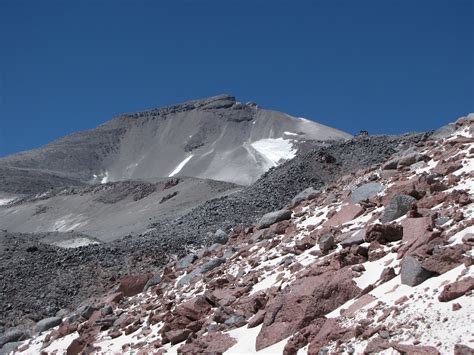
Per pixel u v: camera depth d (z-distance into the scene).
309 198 29.25
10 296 34.09
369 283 15.43
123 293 28.30
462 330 11.26
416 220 16.89
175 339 18.69
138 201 122.69
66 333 25.88
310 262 19.19
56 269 37.56
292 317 15.38
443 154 23.05
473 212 16.06
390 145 64.19
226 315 18.36
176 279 26.72
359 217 21.28
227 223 46.75
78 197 143.88
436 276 13.70
